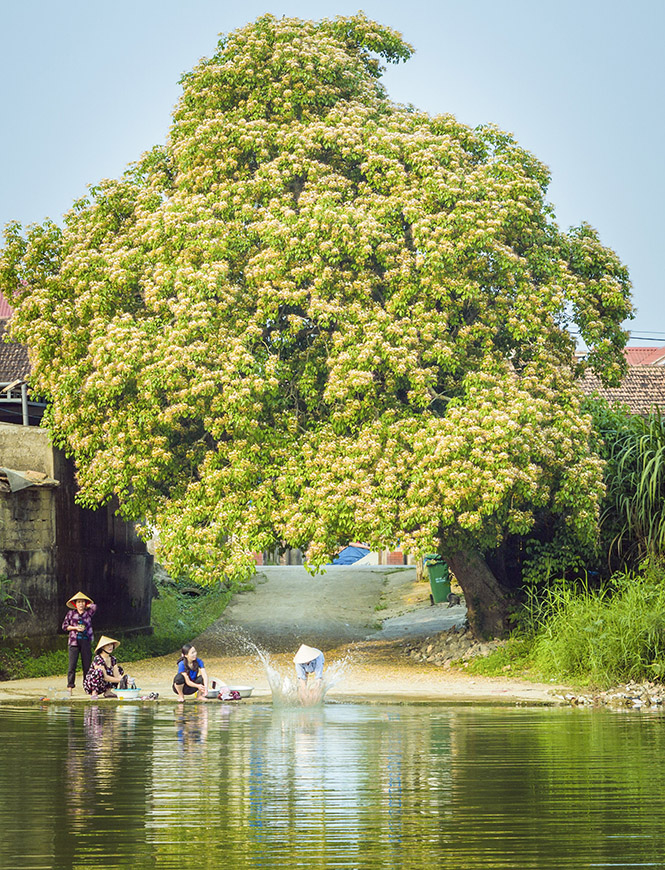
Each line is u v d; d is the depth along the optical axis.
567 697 38.41
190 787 20.06
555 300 47.94
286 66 49.72
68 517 53.94
